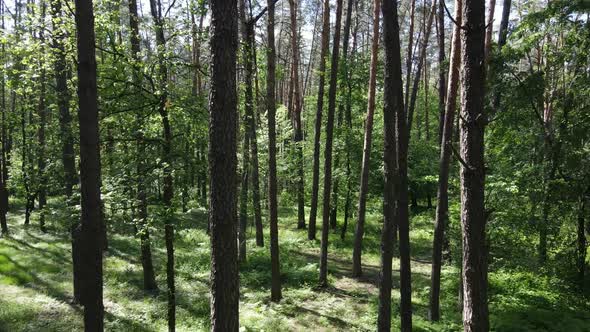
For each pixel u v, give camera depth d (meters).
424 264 17.45
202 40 8.63
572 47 11.93
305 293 13.55
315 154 20.39
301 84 44.00
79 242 11.58
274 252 12.77
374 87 15.11
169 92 8.34
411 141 27.30
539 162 12.20
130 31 8.90
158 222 8.12
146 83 8.73
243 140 15.99
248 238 20.86
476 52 4.97
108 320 10.58
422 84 37.41
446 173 10.95
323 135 24.61
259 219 19.25
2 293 11.86
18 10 23.81
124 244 18.73
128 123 8.89
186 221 9.05
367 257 18.73
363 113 22.44
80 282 11.65
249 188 19.33
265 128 22.27
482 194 5.11
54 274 14.12
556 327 10.22
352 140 21.25
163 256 17.11
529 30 11.80
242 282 14.53
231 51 5.05
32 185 19.30
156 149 8.65
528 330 10.02
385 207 8.70
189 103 8.66
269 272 15.59
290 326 11.01
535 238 12.87
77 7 6.11
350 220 25.28
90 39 6.21
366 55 22.20
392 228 8.72
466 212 5.16
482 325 5.16
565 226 13.63
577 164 11.65
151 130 8.96
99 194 6.39
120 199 7.89
